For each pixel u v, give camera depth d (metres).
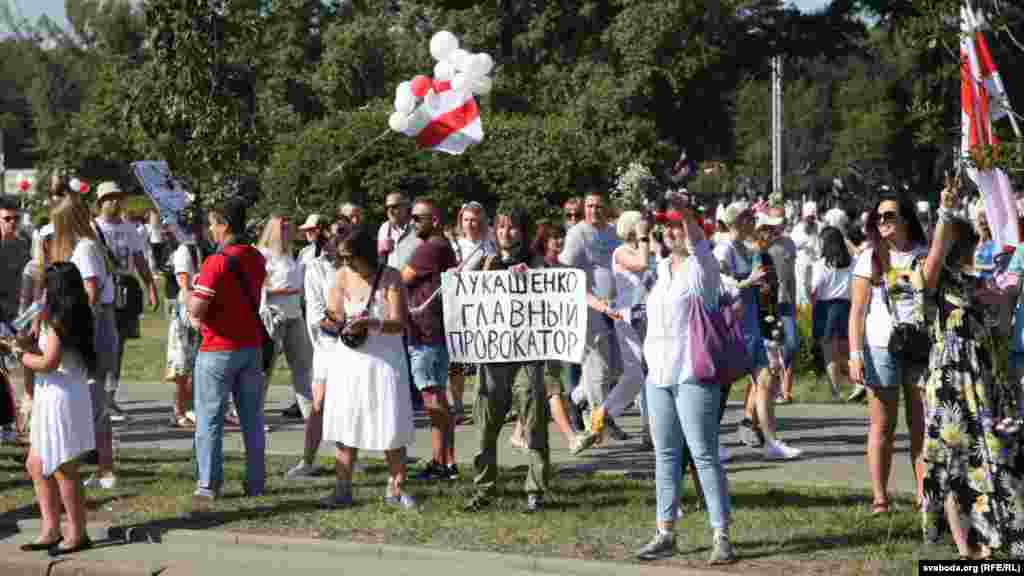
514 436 13.48
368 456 13.29
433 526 10.00
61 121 102.94
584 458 13.05
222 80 13.20
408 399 10.70
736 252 12.62
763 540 9.32
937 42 9.05
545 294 10.38
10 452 13.63
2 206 14.55
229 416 15.89
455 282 10.44
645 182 9.39
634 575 8.68
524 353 10.38
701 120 54.41
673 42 49.00
